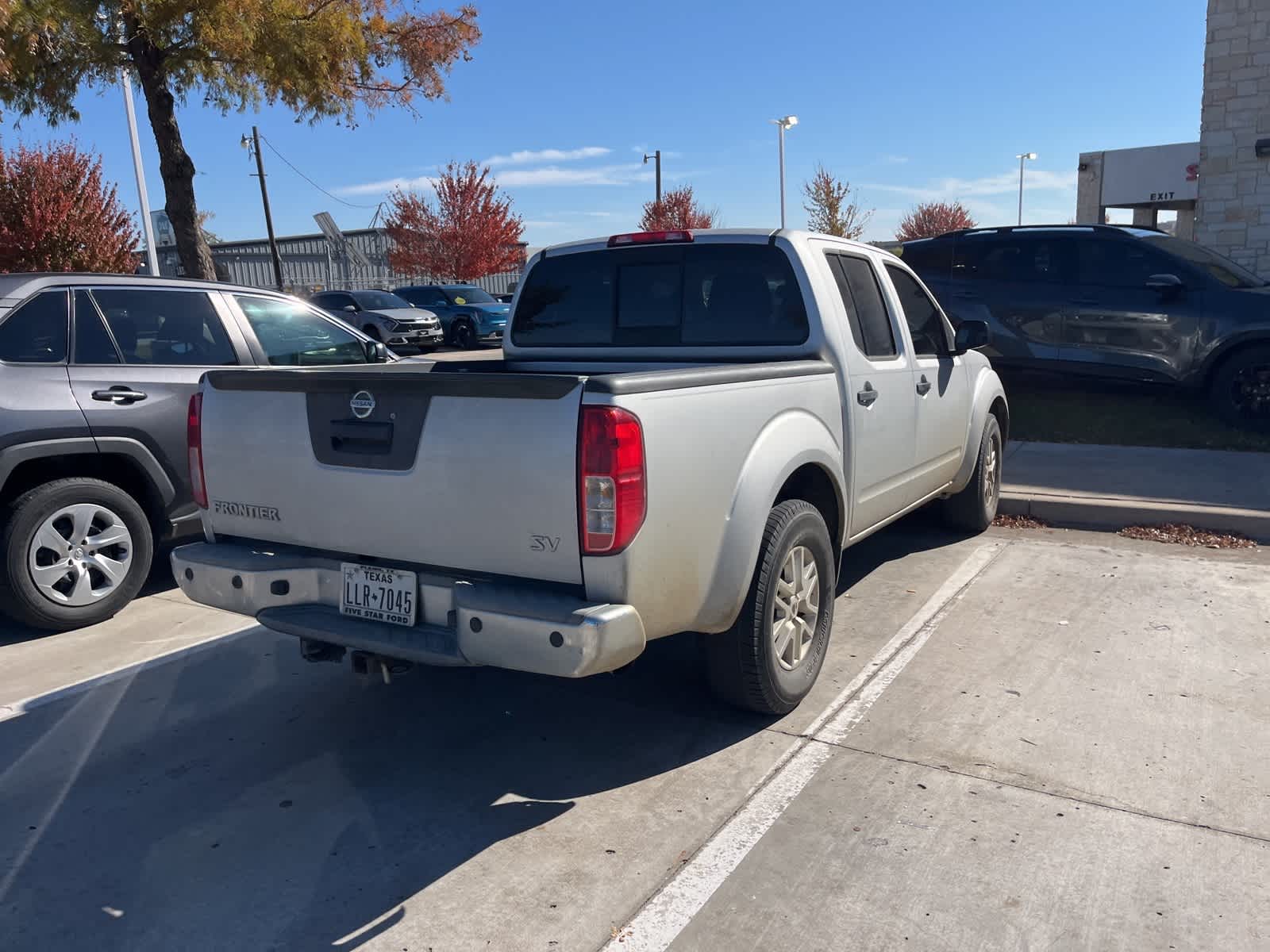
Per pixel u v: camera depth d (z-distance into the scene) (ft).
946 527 22.85
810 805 11.39
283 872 10.43
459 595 10.74
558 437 10.15
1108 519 23.12
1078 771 11.93
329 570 12.24
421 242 141.90
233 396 12.80
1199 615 17.13
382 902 9.89
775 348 15.12
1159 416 31.81
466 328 85.10
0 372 17.15
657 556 10.62
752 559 12.11
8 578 17.08
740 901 9.71
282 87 48.21
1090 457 28.48
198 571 12.92
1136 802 11.21
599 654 10.03
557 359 17.29
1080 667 15.01
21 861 10.72
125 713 14.43
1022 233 33.35
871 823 10.98
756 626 12.49
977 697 14.10
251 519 12.82
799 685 13.60
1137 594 18.34
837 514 15.01
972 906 9.50
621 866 10.39
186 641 17.43
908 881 9.91
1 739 13.64
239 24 43.11
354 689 15.20
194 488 13.44
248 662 16.39
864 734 13.08
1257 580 19.02
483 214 142.61
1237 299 29.71
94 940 9.40
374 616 11.73
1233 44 43.78
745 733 13.29
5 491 17.80
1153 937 9.01
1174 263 30.86
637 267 16.40
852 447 15.12
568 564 10.32
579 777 12.27
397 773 12.51
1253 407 29.78
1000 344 33.22
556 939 9.26
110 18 43.45
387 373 11.17
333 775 12.49
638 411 10.30
